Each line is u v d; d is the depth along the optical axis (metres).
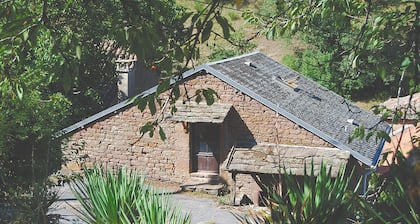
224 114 21.80
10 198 9.66
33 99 9.60
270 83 23.97
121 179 6.30
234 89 22.38
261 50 35.22
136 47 4.36
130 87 26.78
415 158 5.18
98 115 23.28
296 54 33.28
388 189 5.16
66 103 11.70
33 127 10.01
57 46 4.47
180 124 22.70
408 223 4.49
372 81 31.17
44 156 10.37
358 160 20.64
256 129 22.42
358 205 5.07
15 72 5.30
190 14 4.40
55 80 4.76
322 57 25.05
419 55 5.34
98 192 6.06
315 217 4.89
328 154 20.69
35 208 8.77
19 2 4.84
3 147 9.54
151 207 5.63
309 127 21.69
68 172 18.80
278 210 4.98
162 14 4.72
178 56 4.53
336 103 25.33
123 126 23.25
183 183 22.88
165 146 23.02
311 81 26.48
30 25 4.41
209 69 22.25
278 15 7.30
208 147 22.81
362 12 6.60
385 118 7.00
